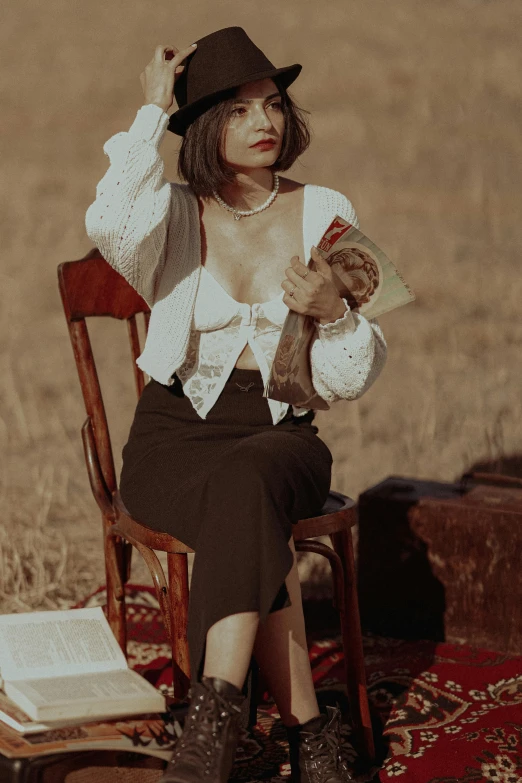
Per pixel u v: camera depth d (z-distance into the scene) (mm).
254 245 3410
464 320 8414
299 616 3006
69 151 13547
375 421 6562
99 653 2896
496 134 13914
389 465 5871
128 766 2762
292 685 2984
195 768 2611
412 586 4316
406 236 10281
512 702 3740
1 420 6602
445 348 7836
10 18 21203
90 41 19172
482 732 3508
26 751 2521
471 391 7004
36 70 17484
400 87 15781
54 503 5602
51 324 8578
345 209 3523
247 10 20703
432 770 3295
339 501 3473
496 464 5840
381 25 19531
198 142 3330
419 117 14523
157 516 3180
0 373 7500
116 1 21969
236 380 3314
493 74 16578
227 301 3299
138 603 4602
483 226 10742
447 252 9906
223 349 3314
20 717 2621
